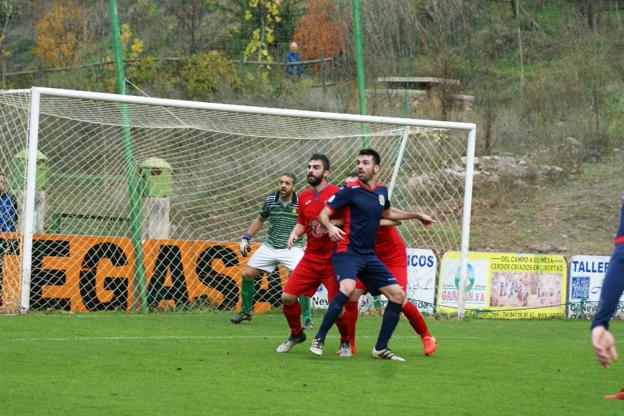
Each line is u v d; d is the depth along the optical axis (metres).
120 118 30.08
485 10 68.38
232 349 19.89
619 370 18.14
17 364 16.58
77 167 36.34
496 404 13.80
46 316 26.25
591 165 50.78
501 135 52.81
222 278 30.69
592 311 32.81
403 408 13.21
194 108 28.45
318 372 16.59
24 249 26.58
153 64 50.75
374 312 31.19
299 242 26.61
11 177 29.78
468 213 30.70
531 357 20.08
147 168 32.56
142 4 56.00
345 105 49.84
